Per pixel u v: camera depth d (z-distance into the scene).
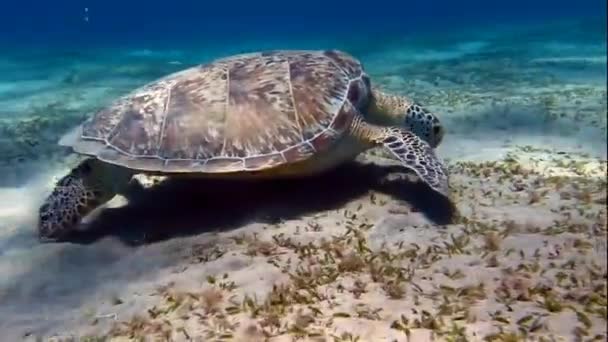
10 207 1.55
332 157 1.45
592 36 6.27
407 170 1.68
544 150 2.14
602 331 0.88
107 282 1.13
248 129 1.35
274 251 1.20
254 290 1.04
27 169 1.90
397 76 4.07
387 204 1.44
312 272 1.10
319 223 1.33
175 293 1.04
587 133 2.40
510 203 1.49
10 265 1.20
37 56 5.64
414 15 14.09
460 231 1.29
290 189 1.54
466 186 1.62
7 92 3.55
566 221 1.35
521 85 3.59
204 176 1.36
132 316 0.99
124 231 1.37
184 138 1.34
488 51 5.42
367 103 1.59
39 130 2.49
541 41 6.07
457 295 1.01
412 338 0.87
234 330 0.92
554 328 0.89
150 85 1.51
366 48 6.11
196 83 1.45
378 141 1.49
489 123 2.59
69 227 1.36
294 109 1.39
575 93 3.25
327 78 1.48
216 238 1.28
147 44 7.38
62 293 1.09
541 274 1.09
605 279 1.07
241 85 1.42
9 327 0.97
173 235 1.33
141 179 1.71
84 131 1.43
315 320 0.93
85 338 0.93
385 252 1.18
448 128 2.51
